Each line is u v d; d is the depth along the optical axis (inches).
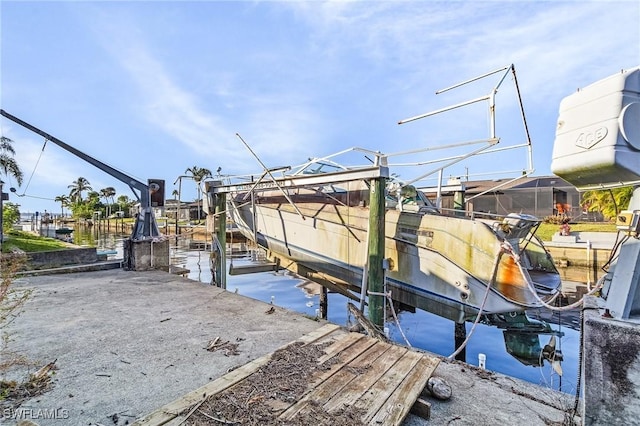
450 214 277.3
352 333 134.3
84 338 138.8
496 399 100.3
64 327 151.5
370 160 276.2
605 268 80.5
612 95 67.4
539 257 274.8
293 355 109.4
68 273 285.1
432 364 105.2
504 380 113.8
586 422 64.4
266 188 295.6
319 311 319.9
